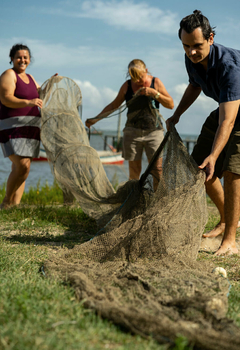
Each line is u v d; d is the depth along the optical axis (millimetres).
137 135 6449
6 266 3152
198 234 3693
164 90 6301
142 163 6641
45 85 6656
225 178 4277
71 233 5242
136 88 6328
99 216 5562
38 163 26094
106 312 2102
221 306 2312
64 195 7121
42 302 2254
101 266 3244
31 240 4652
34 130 6641
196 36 3887
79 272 2840
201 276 2904
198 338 1835
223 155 4652
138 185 4957
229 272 3523
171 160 4340
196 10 4023
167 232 3572
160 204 3893
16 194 7098
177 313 2189
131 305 2254
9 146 6660
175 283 2668
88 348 1753
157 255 3500
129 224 3871
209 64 4059
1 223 5625
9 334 1828
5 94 6363
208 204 8078
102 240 3717
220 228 5027
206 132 4793
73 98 6500
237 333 1982
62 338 1847
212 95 4359
